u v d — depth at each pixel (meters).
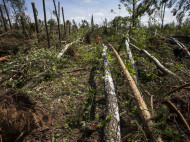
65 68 5.22
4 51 5.98
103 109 2.83
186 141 1.75
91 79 4.28
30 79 4.00
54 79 4.15
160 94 2.88
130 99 2.88
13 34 7.16
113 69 4.43
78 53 6.90
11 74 4.16
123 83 3.65
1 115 1.90
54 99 3.14
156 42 7.14
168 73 3.60
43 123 2.36
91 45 9.29
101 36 11.67
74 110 2.79
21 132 2.06
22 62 4.41
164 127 1.95
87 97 3.27
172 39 8.15
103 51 6.20
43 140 2.09
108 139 1.86
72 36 9.32
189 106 2.23
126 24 6.27
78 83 4.00
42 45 7.34
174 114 2.20
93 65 5.49
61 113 2.69
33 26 9.48
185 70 3.59
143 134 1.83
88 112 2.73
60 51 6.56
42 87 3.64
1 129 1.91
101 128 2.29
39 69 4.43
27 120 2.11
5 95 2.18
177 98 2.46
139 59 5.09
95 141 2.06
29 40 6.78
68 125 2.41
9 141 2.00
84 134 2.21
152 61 4.91
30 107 2.34
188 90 2.58
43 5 6.40
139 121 2.18
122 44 8.04
